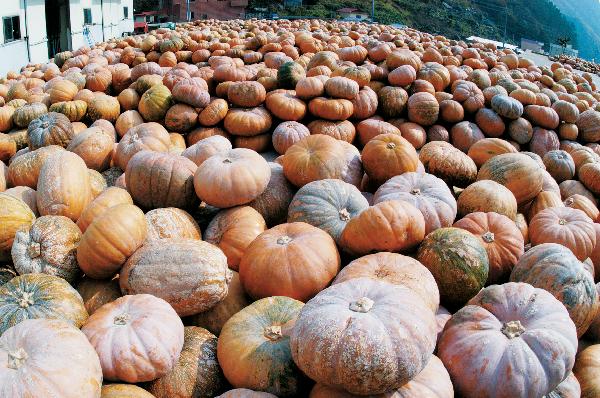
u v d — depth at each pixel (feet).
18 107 25.45
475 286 12.19
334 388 8.82
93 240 11.76
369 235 12.58
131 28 130.31
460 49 41.73
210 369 10.25
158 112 23.93
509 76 34.91
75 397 7.70
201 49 36.22
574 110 27.76
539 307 9.96
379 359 7.95
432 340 8.51
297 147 17.29
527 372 9.00
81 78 28.78
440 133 25.75
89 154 18.76
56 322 8.56
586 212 18.97
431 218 14.55
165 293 11.24
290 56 35.78
